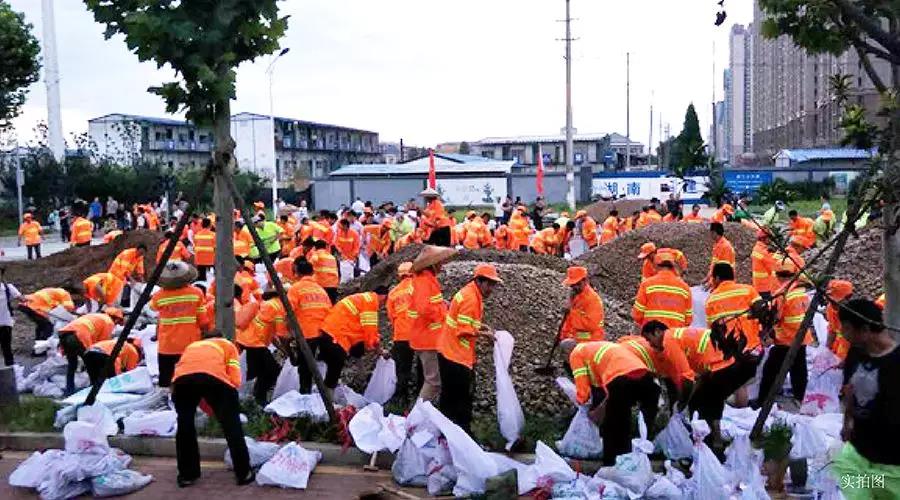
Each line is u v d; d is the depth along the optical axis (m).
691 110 79.88
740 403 9.62
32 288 23.00
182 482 7.97
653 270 13.38
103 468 7.82
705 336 7.91
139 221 34.75
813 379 9.54
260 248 9.24
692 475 7.09
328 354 9.75
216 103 9.00
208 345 8.09
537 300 11.24
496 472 7.37
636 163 121.25
